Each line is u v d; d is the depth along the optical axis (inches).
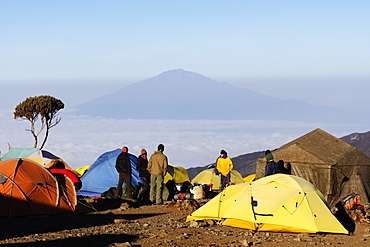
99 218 604.4
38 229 501.4
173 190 867.4
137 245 399.2
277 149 788.6
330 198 691.4
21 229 496.1
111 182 902.4
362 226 540.1
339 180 697.6
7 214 578.6
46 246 389.7
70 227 521.3
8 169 600.7
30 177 608.1
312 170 705.6
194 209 693.9
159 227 511.2
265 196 516.7
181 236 438.6
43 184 615.8
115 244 393.1
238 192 538.0
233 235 461.4
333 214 523.2
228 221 521.3
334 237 472.1
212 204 549.3
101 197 838.5
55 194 624.4
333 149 723.4
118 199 815.7
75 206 645.9
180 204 711.1
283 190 516.7
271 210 501.4
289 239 446.9
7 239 432.1
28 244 398.9
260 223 498.3
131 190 829.2
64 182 647.1
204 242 418.9
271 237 459.2
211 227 512.7
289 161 728.3
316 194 515.2
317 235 478.6
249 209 511.2
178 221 567.8
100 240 420.8
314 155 711.1
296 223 490.0
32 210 598.2
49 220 567.2
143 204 776.9
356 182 706.2
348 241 447.8
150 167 795.4
